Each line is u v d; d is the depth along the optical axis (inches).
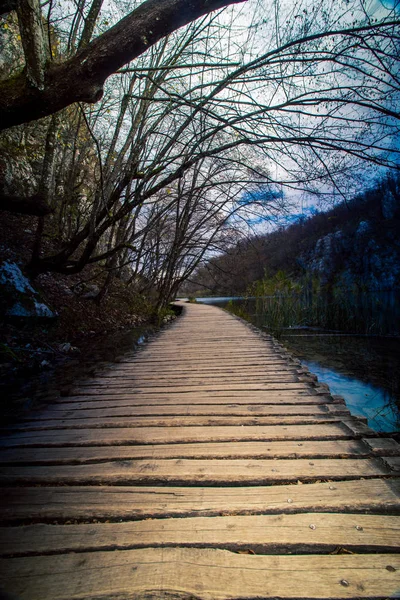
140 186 183.9
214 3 76.5
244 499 53.2
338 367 217.8
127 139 193.5
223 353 191.0
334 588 36.5
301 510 50.1
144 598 35.7
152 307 461.7
